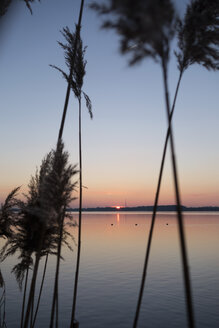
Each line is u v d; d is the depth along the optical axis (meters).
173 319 15.77
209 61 4.31
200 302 18.50
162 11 2.80
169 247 48.53
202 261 34.22
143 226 117.75
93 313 16.72
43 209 5.43
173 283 23.88
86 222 162.75
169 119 3.08
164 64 3.10
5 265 29.47
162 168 4.56
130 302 18.89
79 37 7.00
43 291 20.92
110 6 2.88
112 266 31.58
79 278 25.75
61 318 15.70
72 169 5.54
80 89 7.03
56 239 6.27
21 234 6.26
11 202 6.58
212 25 4.27
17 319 14.48
